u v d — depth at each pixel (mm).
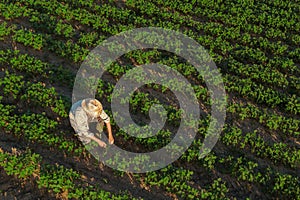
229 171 10711
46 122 10688
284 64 15180
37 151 10266
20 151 10148
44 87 12055
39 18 15383
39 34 14203
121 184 9883
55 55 14008
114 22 16625
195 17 18250
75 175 9477
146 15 17516
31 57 13234
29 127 10383
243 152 11477
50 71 12664
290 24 18031
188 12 18328
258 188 10422
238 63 14750
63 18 16062
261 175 10461
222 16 17828
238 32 16797
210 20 18141
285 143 12148
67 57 13852
